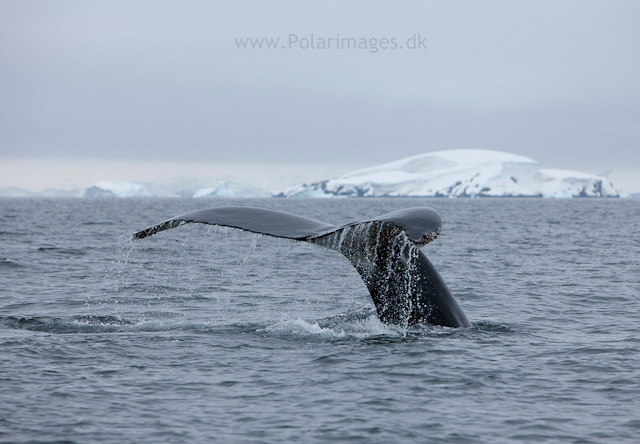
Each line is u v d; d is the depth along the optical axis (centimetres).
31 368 3122
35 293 5841
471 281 6744
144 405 2644
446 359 3312
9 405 2608
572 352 3512
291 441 2316
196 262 8656
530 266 8206
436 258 9244
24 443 2255
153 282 6669
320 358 3325
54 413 2536
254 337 3809
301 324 4125
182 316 4753
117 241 12075
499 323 4356
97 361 3266
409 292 3784
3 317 4547
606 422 2484
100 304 5284
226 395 2778
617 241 12519
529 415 2564
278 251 10181
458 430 2417
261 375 3050
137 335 3875
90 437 2316
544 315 4766
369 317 4181
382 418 2531
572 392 2838
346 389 2861
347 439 2338
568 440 2323
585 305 5225
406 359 3303
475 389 2875
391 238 3428
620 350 3566
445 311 3875
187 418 2511
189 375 3047
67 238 12631
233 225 3131
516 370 3153
